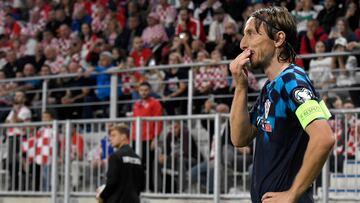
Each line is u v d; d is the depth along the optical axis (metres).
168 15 30.69
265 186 7.52
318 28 25.70
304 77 7.51
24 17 37.03
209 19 29.91
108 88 27.11
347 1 26.61
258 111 7.84
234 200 19.20
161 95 25.62
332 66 22.94
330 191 18.17
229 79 24.31
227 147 19.59
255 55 7.73
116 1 33.09
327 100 21.97
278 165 7.49
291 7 28.16
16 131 22.75
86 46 31.53
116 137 18.38
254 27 7.73
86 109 27.41
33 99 29.00
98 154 21.36
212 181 19.73
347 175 18.00
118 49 28.70
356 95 22.23
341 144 18.12
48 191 22.08
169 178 20.36
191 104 24.25
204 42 28.61
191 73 24.34
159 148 20.53
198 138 20.02
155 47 28.92
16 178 22.67
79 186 21.62
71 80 27.81
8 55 32.88
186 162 20.19
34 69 31.78
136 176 18.39
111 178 18.08
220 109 22.39
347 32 24.64
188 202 19.88
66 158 21.64
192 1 30.55
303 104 7.31
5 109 28.48
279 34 7.64
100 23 32.56
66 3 34.38
